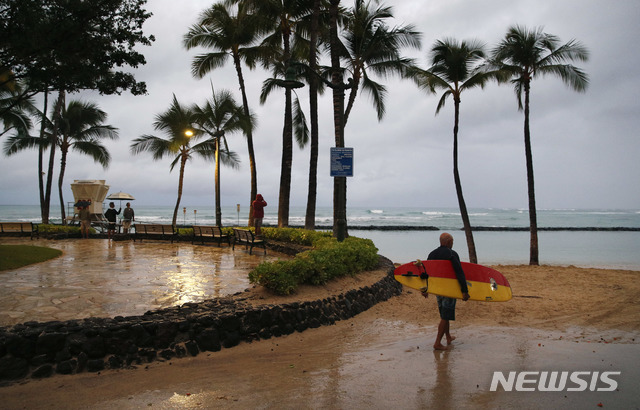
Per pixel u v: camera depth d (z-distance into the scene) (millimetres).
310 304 6797
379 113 19828
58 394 3953
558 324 7273
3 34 8031
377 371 4691
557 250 28641
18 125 25031
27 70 9070
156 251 14852
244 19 20531
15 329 4512
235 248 16531
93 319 5059
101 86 9883
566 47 17781
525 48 18109
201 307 5945
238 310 5844
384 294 9391
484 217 99438
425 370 4723
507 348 5676
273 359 5141
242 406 3703
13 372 4215
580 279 13281
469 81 18094
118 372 4531
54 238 19750
